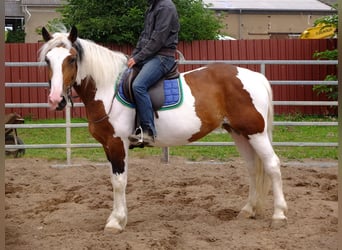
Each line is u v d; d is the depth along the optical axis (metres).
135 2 15.59
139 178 8.16
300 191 7.26
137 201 6.86
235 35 32.34
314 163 9.18
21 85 9.05
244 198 6.89
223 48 15.88
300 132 12.84
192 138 5.61
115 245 4.98
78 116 15.31
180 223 5.72
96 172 8.61
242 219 5.90
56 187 7.70
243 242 5.09
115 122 5.38
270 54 15.92
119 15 15.56
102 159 9.84
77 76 5.27
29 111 15.44
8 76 15.23
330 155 9.98
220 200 6.77
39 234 5.51
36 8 29.83
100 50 5.42
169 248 4.98
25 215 6.30
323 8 32.88
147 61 5.43
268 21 32.59
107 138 5.44
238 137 5.91
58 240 5.20
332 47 15.95
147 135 5.40
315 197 6.93
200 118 5.52
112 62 5.45
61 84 4.94
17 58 15.17
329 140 11.55
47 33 5.25
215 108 5.57
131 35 15.30
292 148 10.88
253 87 5.59
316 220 5.84
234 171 8.52
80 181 8.04
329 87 14.92
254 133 5.58
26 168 8.88
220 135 12.39
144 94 5.32
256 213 5.95
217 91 5.60
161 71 5.44
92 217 6.07
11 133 10.02
